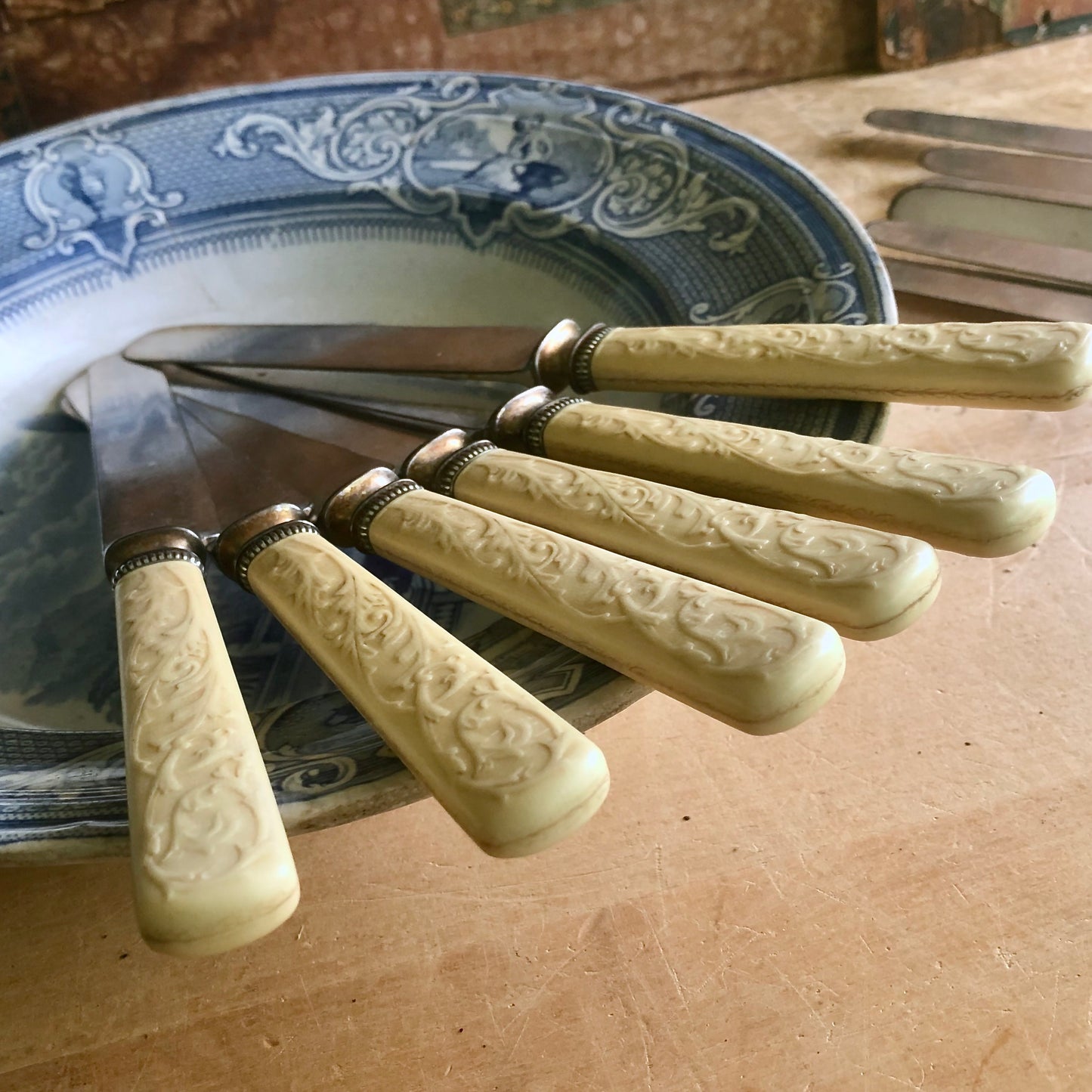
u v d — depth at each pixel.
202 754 0.16
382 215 0.32
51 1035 0.20
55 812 0.18
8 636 0.25
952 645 0.24
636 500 0.19
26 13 0.39
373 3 0.42
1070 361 0.19
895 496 0.18
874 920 0.20
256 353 0.29
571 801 0.15
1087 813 0.21
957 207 0.36
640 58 0.45
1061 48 0.46
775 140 0.42
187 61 0.42
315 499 0.25
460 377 0.26
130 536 0.21
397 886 0.21
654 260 0.29
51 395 0.30
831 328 0.22
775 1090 0.18
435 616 0.23
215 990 0.20
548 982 0.20
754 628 0.16
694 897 0.21
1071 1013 0.18
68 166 0.31
